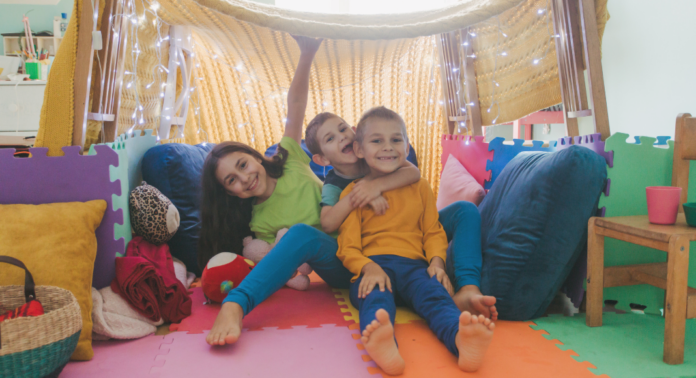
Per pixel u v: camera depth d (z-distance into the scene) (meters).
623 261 1.20
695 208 0.93
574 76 1.33
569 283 1.23
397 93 2.23
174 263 1.39
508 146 1.72
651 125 1.84
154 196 1.30
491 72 1.84
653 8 1.81
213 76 2.12
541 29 1.53
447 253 1.23
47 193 1.10
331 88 2.14
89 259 1.01
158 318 1.08
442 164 2.16
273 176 1.46
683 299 0.87
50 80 1.13
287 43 1.76
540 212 1.09
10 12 3.02
